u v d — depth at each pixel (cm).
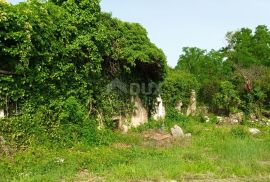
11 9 1552
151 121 2698
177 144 2056
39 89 1725
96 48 1956
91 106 2025
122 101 2386
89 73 2019
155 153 1736
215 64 5875
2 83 1584
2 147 1533
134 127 2495
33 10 1653
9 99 1617
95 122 2023
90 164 1488
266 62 5644
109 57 2173
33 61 1680
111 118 2223
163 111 2973
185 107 3650
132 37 2252
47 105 1764
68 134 1822
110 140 2008
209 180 1347
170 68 3809
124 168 1429
